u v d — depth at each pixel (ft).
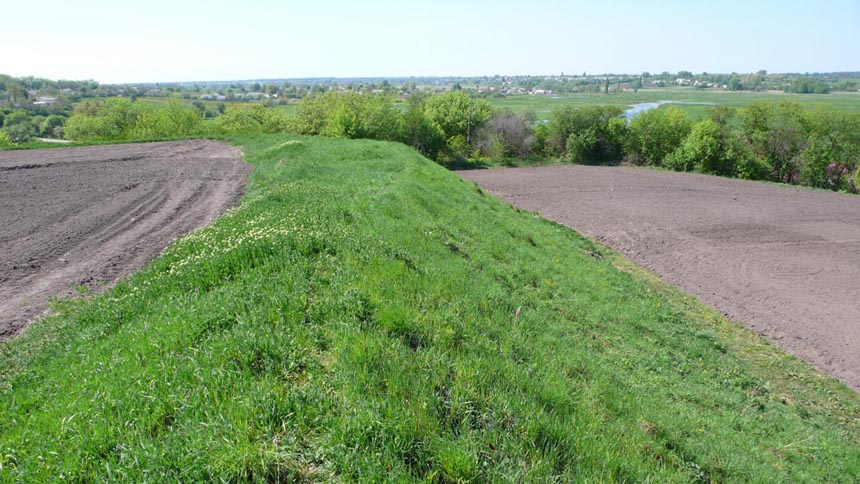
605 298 48.44
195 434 13.32
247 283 23.95
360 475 12.82
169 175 73.46
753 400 34.19
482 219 61.46
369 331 20.07
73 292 32.73
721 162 166.20
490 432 15.60
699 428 25.30
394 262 29.43
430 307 25.20
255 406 14.40
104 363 17.88
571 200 116.16
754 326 53.62
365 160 82.64
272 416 14.26
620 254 76.48
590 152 191.93
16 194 60.49
